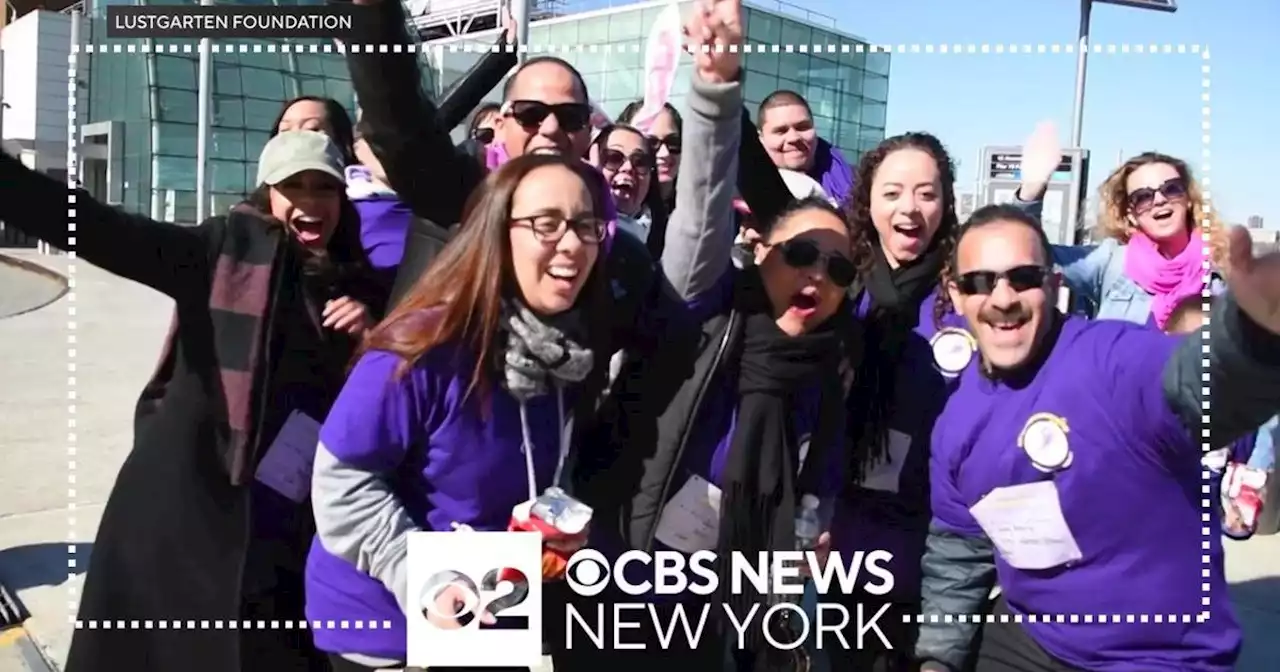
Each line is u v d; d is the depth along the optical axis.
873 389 2.27
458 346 1.76
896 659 2.38
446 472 1.82
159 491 2.17
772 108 3.26
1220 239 2.65
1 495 4.78
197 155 19.06
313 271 2.26
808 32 14.31
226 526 2.15
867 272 2.33
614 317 2.00
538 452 1.88
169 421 2.20
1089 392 1.79
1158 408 1.71
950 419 2.02
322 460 1.80
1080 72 5.59
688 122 1.89
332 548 1.82
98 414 6.64
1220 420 1.58
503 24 2.95
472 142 2.80
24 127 22.59
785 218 1.99
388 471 1.82
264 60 19.11
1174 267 2.95
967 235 1.92
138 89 19.19
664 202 3.30
